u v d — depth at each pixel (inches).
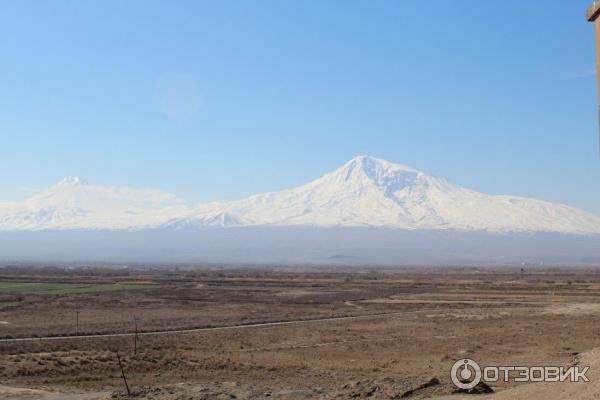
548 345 2253.9
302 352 2213.3
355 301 4517.7
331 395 1259.2
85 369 1801.2
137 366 1866.4
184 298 4707.2
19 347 2174.0
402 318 3321.9
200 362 1962.4
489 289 5871.1
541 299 4571.9
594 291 5497.1
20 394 1407.5
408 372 1776.6
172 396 1302.9
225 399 1267.2
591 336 2492.6
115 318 3319.4
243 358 2078.0
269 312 3715.6
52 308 3818.9
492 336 2529.5
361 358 2074.3
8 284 6299.2
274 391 1343.5
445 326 2928.2
